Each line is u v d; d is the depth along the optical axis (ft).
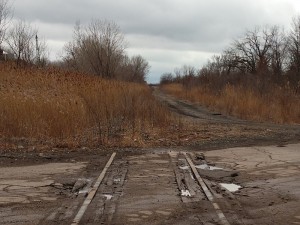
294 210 21.89
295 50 133.59
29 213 20.86
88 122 51.75
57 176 29.81
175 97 177.68
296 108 77.15
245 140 51.03
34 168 32.89
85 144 44.14
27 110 47.32
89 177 29.50
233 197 24.32
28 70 64.44
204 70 197.98
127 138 46.37
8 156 37.86
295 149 44.01
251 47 198.08
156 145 45.98
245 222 19.76
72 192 25.36
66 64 141.79
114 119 55.83
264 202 23.41
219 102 101.55
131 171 31.73
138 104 61.05
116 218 20.16
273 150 43.24
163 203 22.88
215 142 49.08
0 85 54.60
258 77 110.11
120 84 78.74
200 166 34.50
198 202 23.13
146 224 19.35
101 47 134.51
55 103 50.19
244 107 82.84
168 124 60.75
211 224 19.39
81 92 58.18
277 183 28.19
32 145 43.09
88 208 21.68
